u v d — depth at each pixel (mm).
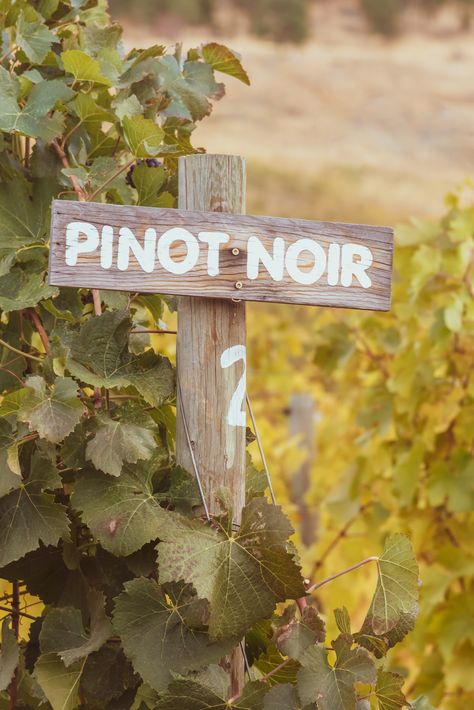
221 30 31453
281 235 1622
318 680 1550
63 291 1851
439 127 24312
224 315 1633
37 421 1528
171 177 1968
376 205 19984
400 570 1650
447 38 33531
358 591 3742
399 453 3414
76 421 1549
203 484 1638
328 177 21156
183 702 1531
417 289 3107
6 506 1640
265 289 1615
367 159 22297
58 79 1896
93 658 1637
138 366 1675
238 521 1651
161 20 30297
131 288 1565
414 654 3418
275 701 1550
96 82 1862
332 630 3693
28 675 1717
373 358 3539
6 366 1851
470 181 3398
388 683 1618
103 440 1587
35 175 1861
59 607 1743
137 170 1832
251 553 1550
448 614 3254
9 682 1603
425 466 3438
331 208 19656
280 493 4402
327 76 28297
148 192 1844
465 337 3289
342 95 26453
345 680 1551
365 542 3654
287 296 1625
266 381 4992
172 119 1995
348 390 4102
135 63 1948
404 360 3258
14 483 1601
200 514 1644
